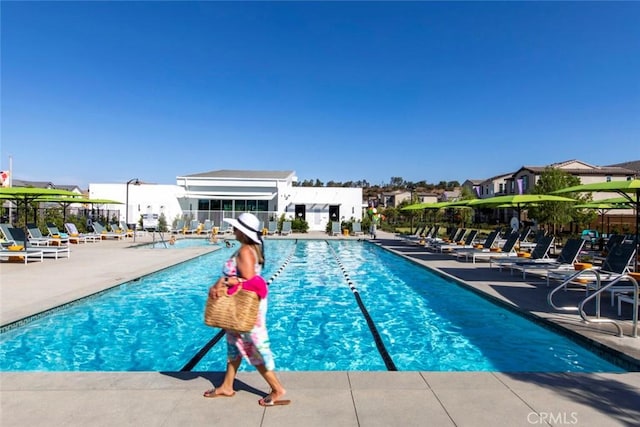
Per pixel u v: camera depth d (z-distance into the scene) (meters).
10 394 4.20
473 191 76.25
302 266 17.31
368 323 8.64
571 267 11.54
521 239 19.25
